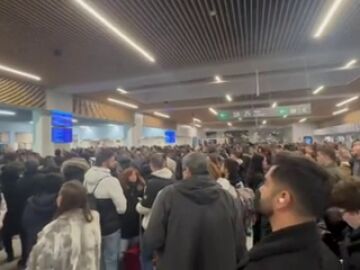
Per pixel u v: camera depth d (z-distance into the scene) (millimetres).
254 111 12945
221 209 1921
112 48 6250
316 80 9992
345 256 1171
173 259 1828
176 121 23219
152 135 20953
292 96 12781
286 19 5047
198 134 30484
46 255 1800
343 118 20891
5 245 4070
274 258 790
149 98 12539
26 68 7496
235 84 10555
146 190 2787
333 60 7402
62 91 10242
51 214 2803
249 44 6207
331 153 3076
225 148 8328
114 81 9086
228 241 1873
